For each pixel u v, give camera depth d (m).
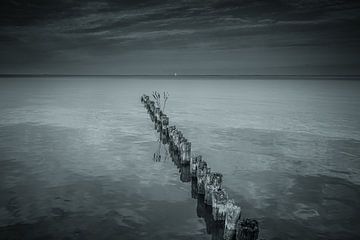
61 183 16.00
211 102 54.09
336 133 27.97
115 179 16.69
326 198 14.70
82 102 51.34
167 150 22.30
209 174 13.75
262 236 11.62
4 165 18.53
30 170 17.77
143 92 75.62
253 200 14.46
